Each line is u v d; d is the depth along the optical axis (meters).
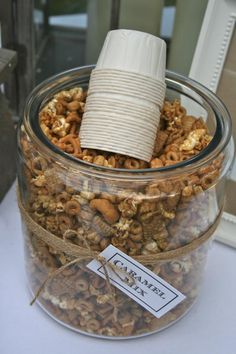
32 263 0.45
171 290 0.39
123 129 0.37
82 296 0.42
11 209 0.56
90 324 0.44
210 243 0.45
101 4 0.61
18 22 0.59
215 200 0.41
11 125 0.56
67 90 0.44
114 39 0.38
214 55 0.51
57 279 0.42
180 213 0.38
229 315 0.48
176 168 0.37
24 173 0.40
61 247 0.39
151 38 0.38
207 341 0.46
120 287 0.40
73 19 0.67
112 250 0.37
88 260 0.39
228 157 0.41
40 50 0.66
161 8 0.59
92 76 0.39
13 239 0.53
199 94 0.45
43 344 0.44
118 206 0.36
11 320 0.46
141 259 0.38
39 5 0.64
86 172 0.36
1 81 0.51
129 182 0.36
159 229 0.37
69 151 0.39
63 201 0.37
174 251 0.39
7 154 0.56
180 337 0.46
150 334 0.46
